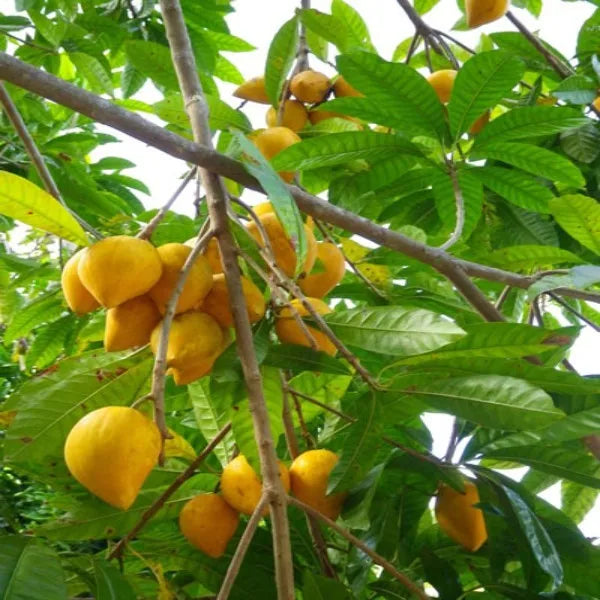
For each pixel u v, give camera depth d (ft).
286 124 4.24
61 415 2.79
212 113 3.87
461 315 4.09
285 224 2.39
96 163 6.44
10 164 5.44
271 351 2.73
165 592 2.89
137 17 5.99
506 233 4.71
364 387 3.80
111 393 2.84
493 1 4.45
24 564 2.31
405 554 3.35
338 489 2.81
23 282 4.77
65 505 3.23
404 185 4.58
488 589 3.23
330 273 3.16
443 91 4.42
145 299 2.53
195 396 3.41
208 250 2.84
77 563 2.91
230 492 2.92
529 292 2.96
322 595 2.78
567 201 3.44
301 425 3.30
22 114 5.84
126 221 4.33
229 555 3.22
